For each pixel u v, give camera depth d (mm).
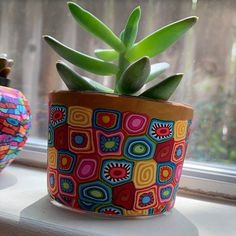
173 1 617
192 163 577
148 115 365
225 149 605
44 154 625
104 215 386
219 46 610
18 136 483
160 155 377
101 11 658
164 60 623
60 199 397
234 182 529
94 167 371
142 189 377
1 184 500
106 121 363
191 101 618
